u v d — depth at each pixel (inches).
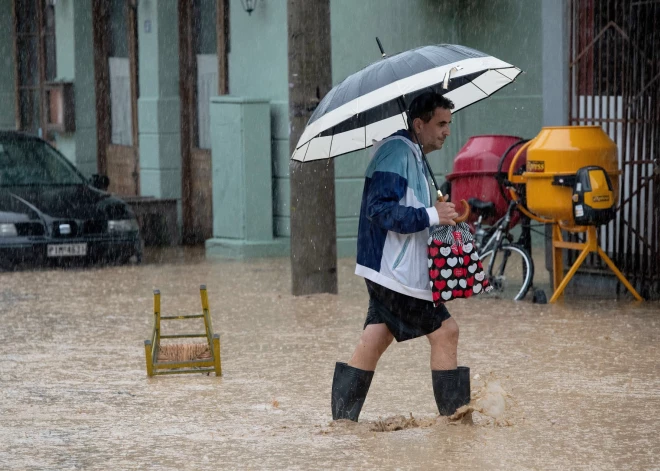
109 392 753.6
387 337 635.5
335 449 590.9
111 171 2011.6
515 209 1136.2
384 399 715.4
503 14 1558.8
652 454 574.2
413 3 1542.8
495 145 1162.6
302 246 1173.7
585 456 569.9
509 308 1059.3
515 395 711.7
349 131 639.1
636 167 1148.5
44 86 2112.5
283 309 1093.8
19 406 716.7
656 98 1087.0
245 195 1546.5
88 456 595.2
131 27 1904.5
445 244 595.8
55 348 917.2
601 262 1155.3
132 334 976.9
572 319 992.9
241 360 853.8
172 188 1791.3
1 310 1112.8
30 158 1523.1
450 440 601.9
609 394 712.4
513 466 552.7
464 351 860.6
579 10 1155.3
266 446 603.5
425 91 655.8
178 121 1788.9
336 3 1502.2
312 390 748.0
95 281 1311.5
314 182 1170.6
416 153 610.5
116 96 1998.0
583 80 1159.6
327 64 1169.4
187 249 1669.5
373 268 609.0
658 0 1074.1
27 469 572.7
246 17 1610.5
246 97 1536.7
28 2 2276.1
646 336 908.0
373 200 595.8
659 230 1096.2
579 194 1039.0
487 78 666.8
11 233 1382.9
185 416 682.2
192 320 1039.6
